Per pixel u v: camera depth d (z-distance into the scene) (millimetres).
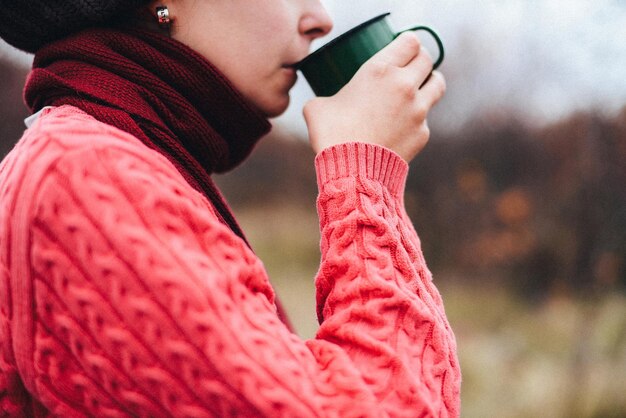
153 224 589
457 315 5809
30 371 632
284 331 640
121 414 607
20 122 4879
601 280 4629
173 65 771
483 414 3826
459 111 7348
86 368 600
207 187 763
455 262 6938
